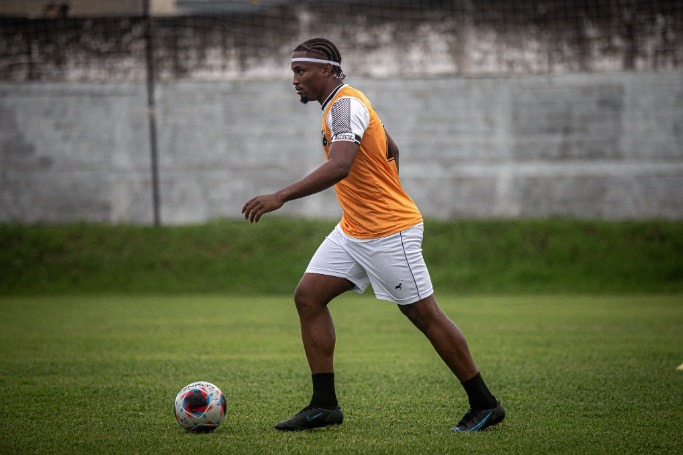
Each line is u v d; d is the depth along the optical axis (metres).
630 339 31.11
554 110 59.41
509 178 59.59
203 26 61.25
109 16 60.75
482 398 16.64
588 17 60.75
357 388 21.45
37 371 24.42
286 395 20.62
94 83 59.50
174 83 59.66
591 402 19.52
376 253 16.31
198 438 16.03
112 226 56.84
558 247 53.75
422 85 59.84
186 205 59.78
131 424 17.36
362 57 61.72
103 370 24.58
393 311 41.91
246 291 51.19
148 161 59.53
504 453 14.82
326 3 61.66
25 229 55.59
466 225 56.12
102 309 42.78
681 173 58.91
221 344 30.28
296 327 35.38
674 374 23.34
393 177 16.50
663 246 53.53
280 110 59.88
